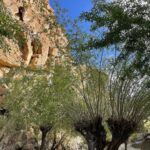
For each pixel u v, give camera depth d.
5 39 13.22
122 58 14.34
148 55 12.19
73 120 18.14
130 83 16.31
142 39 11.90
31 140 38.69
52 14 21.52
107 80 17.69
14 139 36.69
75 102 19.22
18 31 12.47
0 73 45.12
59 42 22.48
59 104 28.16
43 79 32.28
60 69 28.56
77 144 41.91
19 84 33.38
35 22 35.41
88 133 17.36
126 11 12.14
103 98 17.56
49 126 32.88
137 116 16.47
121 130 16.30
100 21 13.15
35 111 31.84
